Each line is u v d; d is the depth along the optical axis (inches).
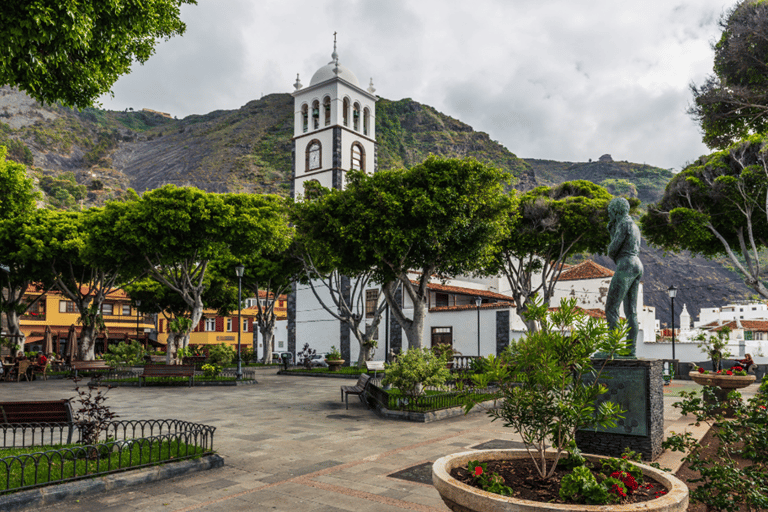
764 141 745.6
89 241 901.8
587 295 1546.5
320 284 1549.0
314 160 1637.6
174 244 869.2
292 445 366.3
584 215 886.4
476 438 391.9
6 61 277.4
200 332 2223.2
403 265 737.0
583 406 172.6
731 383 415.8
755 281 794.8
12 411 307.4
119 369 1024.9
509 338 1144.2
